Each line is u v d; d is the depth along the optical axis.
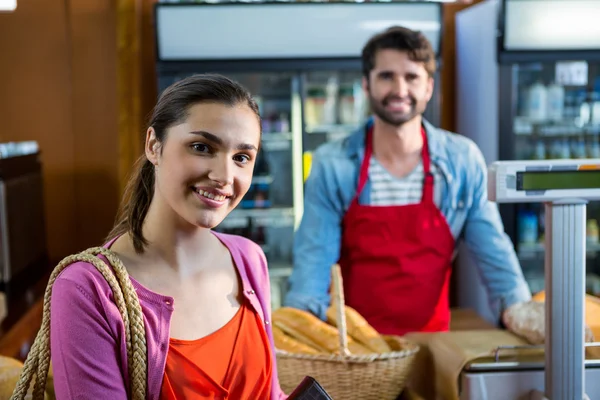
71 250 4.92
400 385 1.70
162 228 1.20
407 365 1.71
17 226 3.92
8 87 4.79
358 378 1.64
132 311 1.13
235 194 1.17
